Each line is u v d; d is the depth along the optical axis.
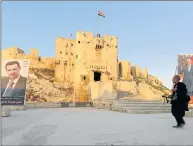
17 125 11.86
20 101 28.25
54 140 7.59
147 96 88.50
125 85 91.50
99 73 66.88
